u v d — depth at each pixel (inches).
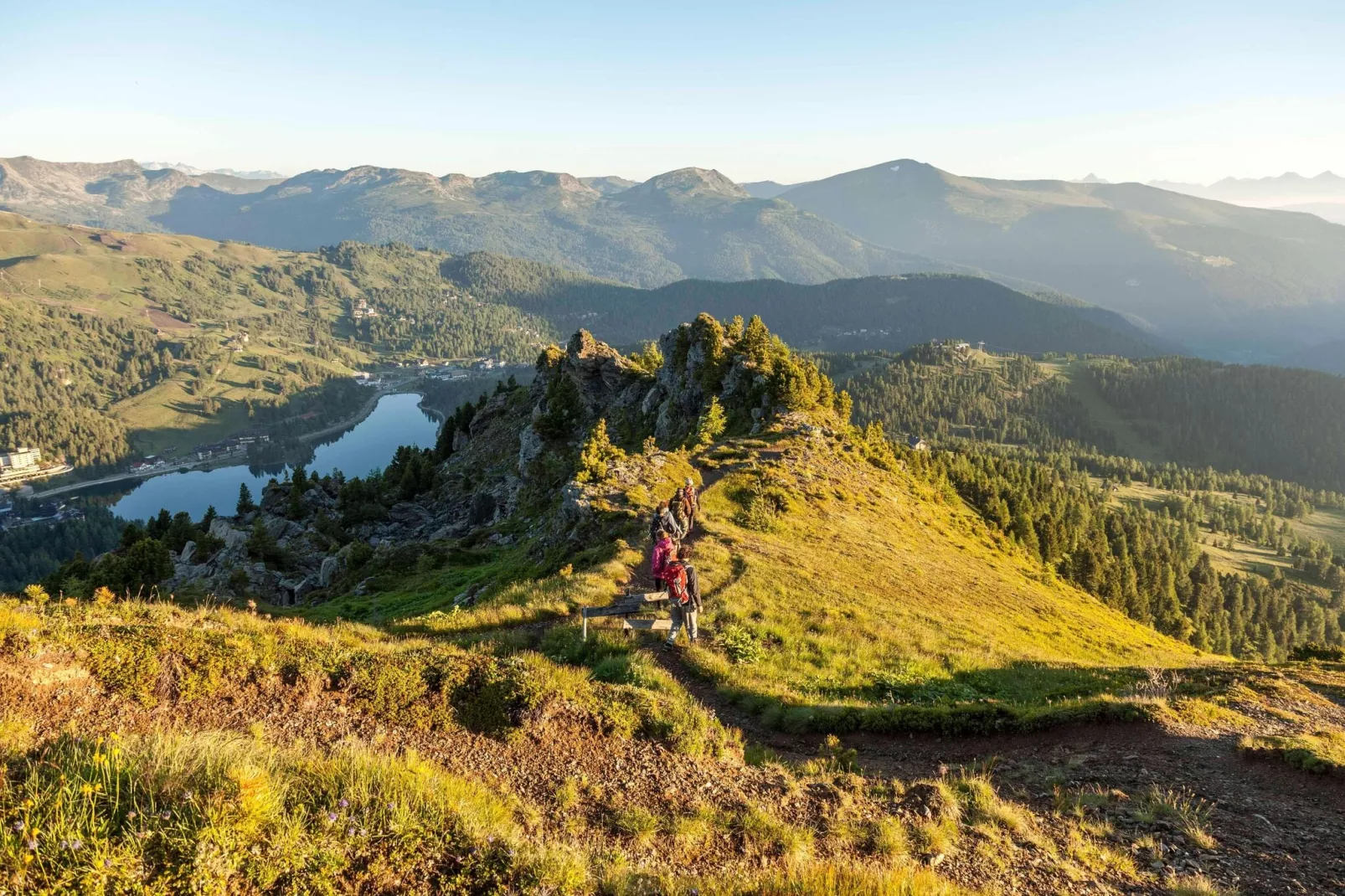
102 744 250.7
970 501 5388.8
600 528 1279.5
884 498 2185.0
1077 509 7381.9
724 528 1254.9
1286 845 371.2
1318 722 566.6
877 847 344.2
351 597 2256.4
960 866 337.7
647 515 1269.7
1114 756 488.1
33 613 363.3
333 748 334.6
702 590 907.4
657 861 306.2
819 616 868.0
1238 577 7760.8
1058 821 396.5
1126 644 1700.3
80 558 2903.5
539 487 3371.1
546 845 283.0
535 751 384.5
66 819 207.6
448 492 4680.1
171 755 250.7
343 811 247.1
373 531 4097.0
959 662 804.0
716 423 2785.4
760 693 593.3
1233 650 5753.0
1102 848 365.4
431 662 418.9
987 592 1585.9
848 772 445.7
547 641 681.6
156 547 2822.3
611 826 329.4
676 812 350.9
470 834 261.7
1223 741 510.6
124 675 332.8
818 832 354.3
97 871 196.5
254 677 369.1
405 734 373.4
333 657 397.1
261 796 234.2
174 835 213.8
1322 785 436.8
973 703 581.3
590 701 428.5
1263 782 447.5
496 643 681.6
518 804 324.8
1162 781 447.2
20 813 211.2
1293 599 7529.5
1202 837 373.4
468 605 1167.0
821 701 609.6
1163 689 639.1
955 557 1931.6
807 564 1135.6
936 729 543.5
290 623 490.3
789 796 390.9
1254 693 636.1
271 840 225.8
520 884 246.8
